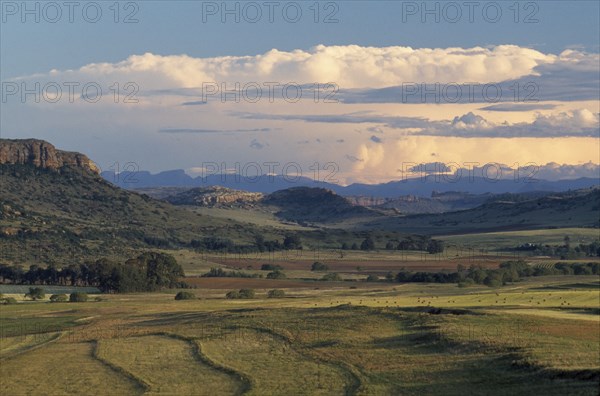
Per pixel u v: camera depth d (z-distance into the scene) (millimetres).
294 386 87875
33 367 107688
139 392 89312
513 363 88500
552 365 84375
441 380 86188
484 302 168500
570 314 139500
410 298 188125
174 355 112938
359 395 81125
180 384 92312
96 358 113000
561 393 74125
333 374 93562
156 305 198000
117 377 98250
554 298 173875
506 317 128500
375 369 94875
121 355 114500
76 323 161875
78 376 99750
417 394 80875
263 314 152750
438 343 108188
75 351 120938
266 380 91750
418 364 96062
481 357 95438
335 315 143000
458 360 95688
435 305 163750
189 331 136625
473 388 81250
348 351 108750
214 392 87250
